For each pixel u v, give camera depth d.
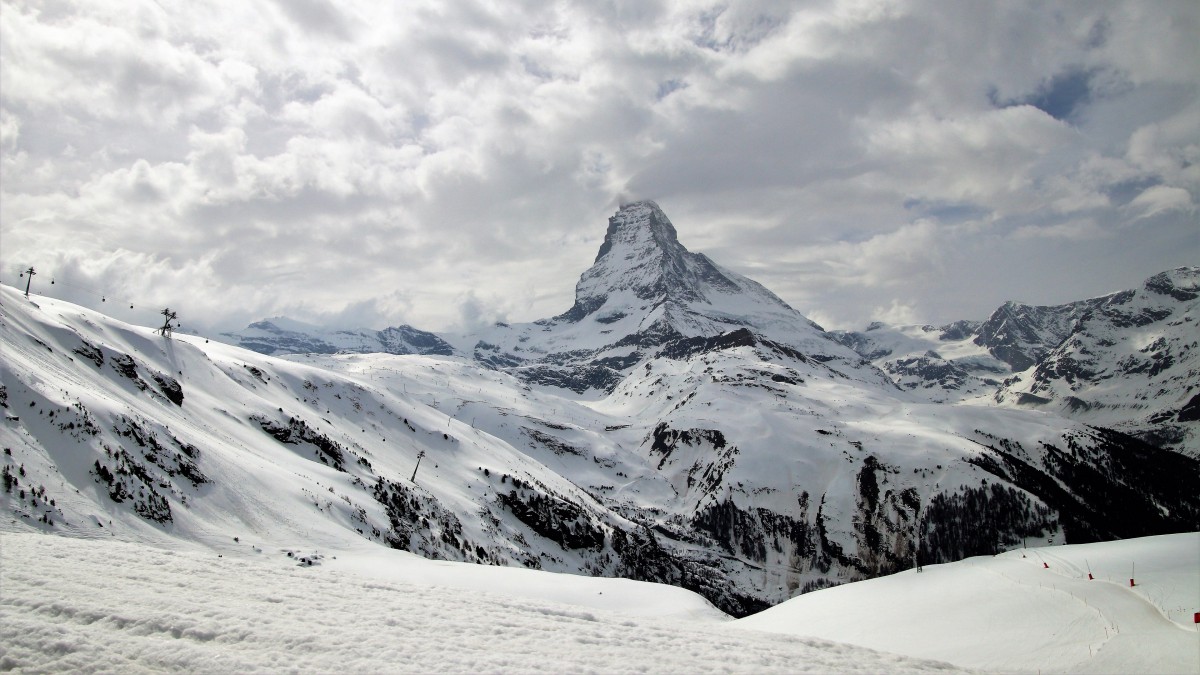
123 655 17.56
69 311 103.06
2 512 40.44
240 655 18.48
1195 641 35.97
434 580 56.97
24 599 20.67
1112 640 38.78
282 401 131.75
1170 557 57.38
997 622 47.97
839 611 60.31
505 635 23.91
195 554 33.47
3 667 16.27
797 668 23.28
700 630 29.69
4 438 47.53
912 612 54.66
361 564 57.12
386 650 20.25
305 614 23.41
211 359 126.81
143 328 125.06
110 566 27.11
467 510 126.69
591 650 23.14
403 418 168.75
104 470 50.81
